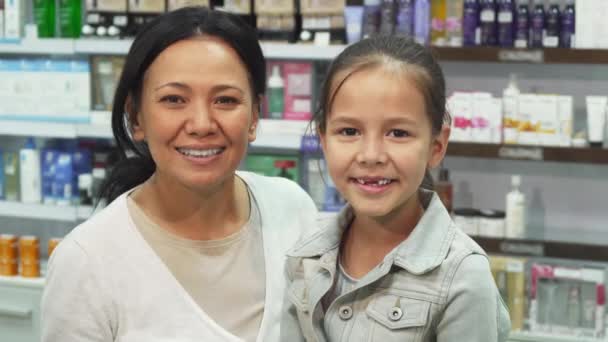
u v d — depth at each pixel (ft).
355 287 3.97
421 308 3.80
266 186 5.27
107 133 10.37
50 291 4.40
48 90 10.67
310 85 9.87
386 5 9.62
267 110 10.03
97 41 10.22
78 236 4.45
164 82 4.25
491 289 3.79
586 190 10.39
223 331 4.51
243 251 4.79
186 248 4.60
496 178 10.68
